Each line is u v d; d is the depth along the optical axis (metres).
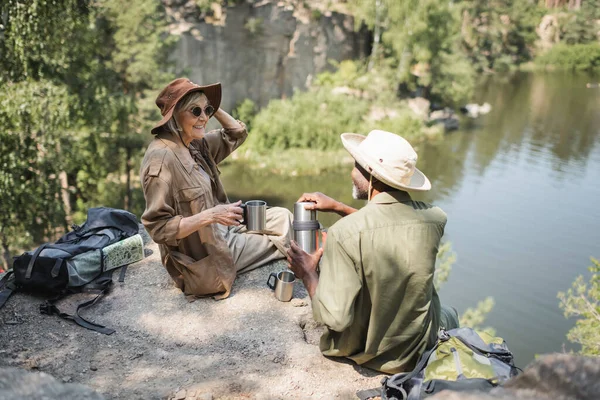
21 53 13.38
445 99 43.41
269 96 35.72
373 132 2.94
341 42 38.56
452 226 26.64
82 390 1.76
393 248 2.74
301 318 3.61
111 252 4.02
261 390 2.92
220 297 3.75
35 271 3.69
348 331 3.01
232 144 3.95
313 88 36.34
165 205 3.39
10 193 13.66
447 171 32.72
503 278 22.56
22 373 1.75
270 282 3.90
